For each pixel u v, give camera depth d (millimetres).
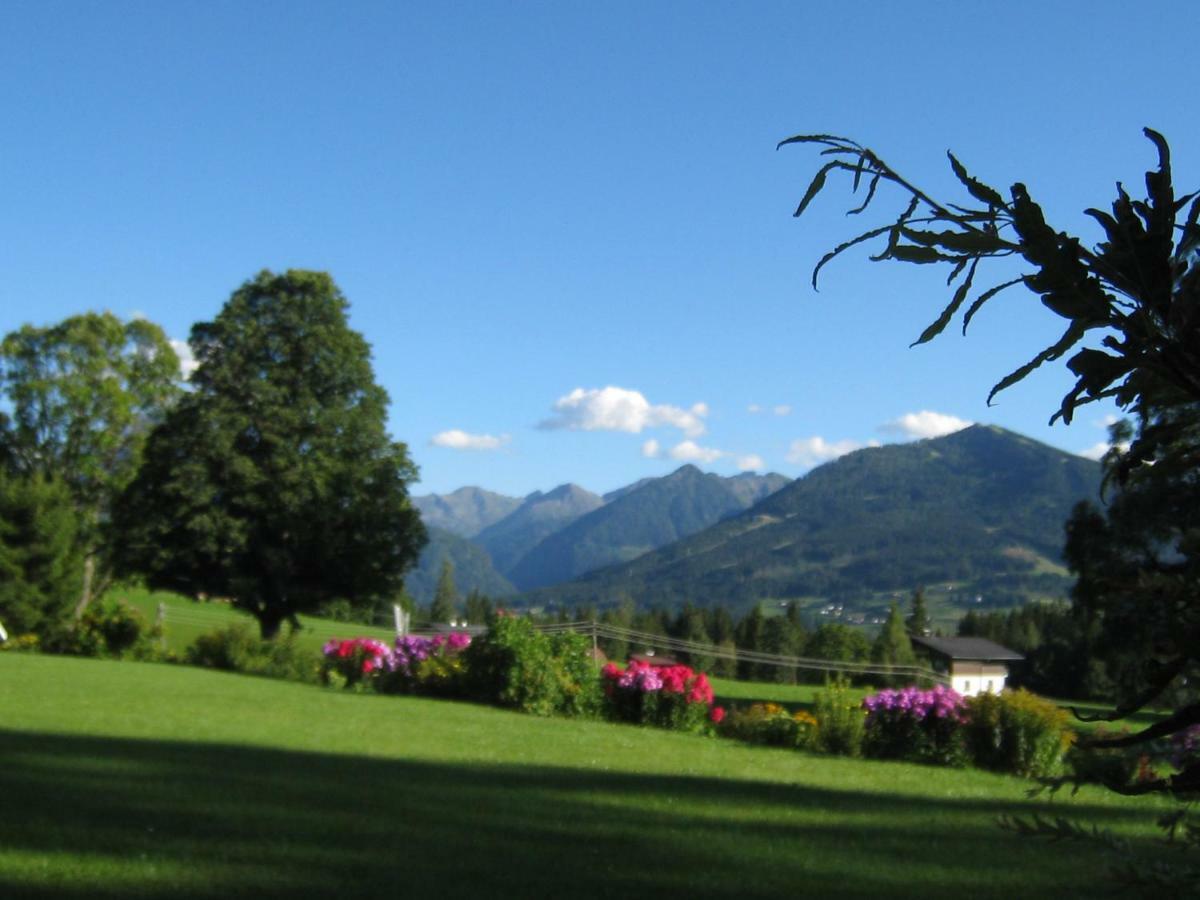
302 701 17062
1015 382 1034
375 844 6625
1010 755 13875
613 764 11797
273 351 35156
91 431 42688
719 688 30469
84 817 6977
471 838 6965
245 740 11766
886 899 5867
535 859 6445
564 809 8305
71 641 26703
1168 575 1118
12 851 5992
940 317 1055
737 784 10523
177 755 10094
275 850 6332
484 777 9922
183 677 20594
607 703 18062
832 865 6688
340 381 35500
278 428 33625
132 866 5809
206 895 5352
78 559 29609
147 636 27031
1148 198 937
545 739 13969
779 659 35531
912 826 8320
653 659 34281
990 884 6254
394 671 20312
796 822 8312
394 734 13305
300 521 33219
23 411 42281
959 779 12516
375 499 34781
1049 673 14969
